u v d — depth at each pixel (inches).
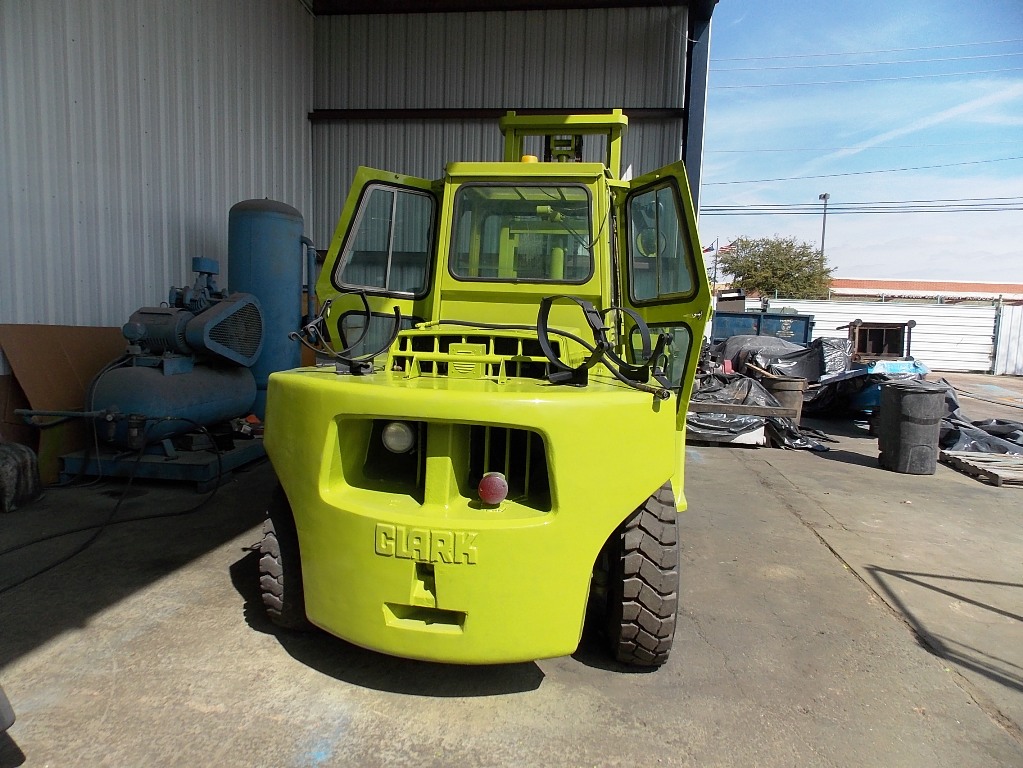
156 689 102.4
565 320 139.6
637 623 107.0
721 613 139.0
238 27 331.9
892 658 122.5
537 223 145.2
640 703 104.0
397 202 152.8
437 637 92.4
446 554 90.2
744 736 96.7
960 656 124.2
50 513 185.0
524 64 398.6
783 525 203.3
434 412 91.0
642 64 390.0
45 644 114.8
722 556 173.9
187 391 215.5
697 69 384.2
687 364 132.4
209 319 220.5
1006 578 164.9
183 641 117.0
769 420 349.4
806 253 1571.1
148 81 269.1
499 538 90.2
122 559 153.4
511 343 121.4
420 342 123.3
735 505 225.3
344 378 103.3
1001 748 96.6
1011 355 923.4
